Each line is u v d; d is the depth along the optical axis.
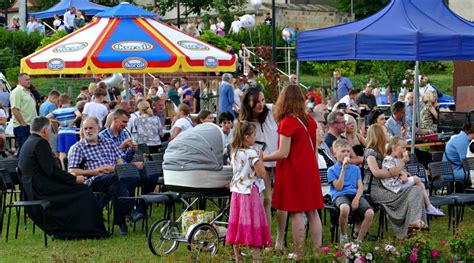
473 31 15.82
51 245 12.54
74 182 12.87
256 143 11.48
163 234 11.72
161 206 15.73
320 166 12.88
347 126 14.23
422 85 27.72
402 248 9.82
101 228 13.02
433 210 12.72
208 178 11.49
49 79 34.06
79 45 17.45
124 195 13.20
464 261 9.91
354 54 15.92
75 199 12.85
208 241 11.43
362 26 16.08
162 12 49.59
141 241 12.75
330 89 30.67
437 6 16.36
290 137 10.78
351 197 12.16
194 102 28.36
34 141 12.76
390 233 13.09
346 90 27.62
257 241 10.70
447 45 15.39
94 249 12.15
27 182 12.72
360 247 9.76
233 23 41.53
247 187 10.74
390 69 28.44
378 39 15.63
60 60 17.09
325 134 14.03
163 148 17.19
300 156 10.83
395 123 16.61
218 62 17.78
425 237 10.13
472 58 15.58
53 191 12.73
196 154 11.46
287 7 46.38
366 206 12.05
